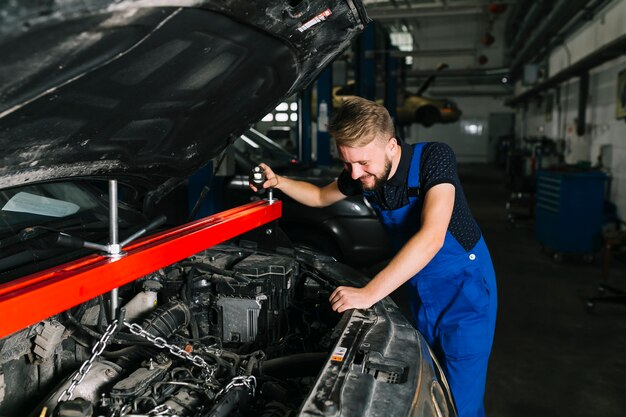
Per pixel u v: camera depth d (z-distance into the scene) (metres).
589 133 8.76
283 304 1.80
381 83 9.23
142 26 0.83
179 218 3.94
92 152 1.15
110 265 1.09
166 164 1.48
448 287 1.67
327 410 1.03
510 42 16.33
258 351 1.53
